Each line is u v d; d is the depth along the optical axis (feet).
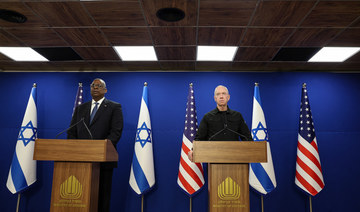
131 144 15.98
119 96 16.69
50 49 14.25
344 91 16.42
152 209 15.25
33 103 15.49
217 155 7.64
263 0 9.64
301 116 15.25
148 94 16.63
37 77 17.06
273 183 14.08
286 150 15.75
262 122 14.82
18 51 14.52
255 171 14.23
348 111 16.17
